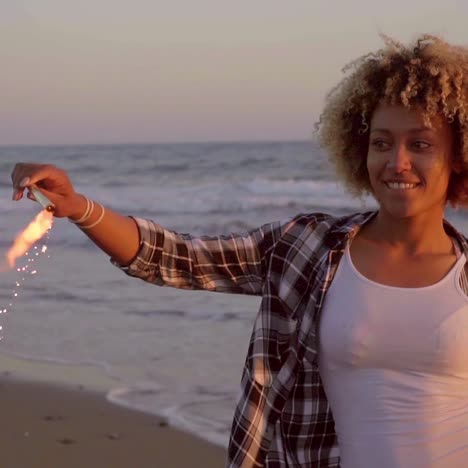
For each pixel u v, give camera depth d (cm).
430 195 235
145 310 1122
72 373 838
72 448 642
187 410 713
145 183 3528
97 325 1042
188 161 4388
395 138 236
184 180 3597
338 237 237
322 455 239
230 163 4128
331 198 2492
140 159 4897
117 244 237
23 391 788
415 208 234
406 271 235
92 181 3728
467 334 227
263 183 2656
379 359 229
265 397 238
